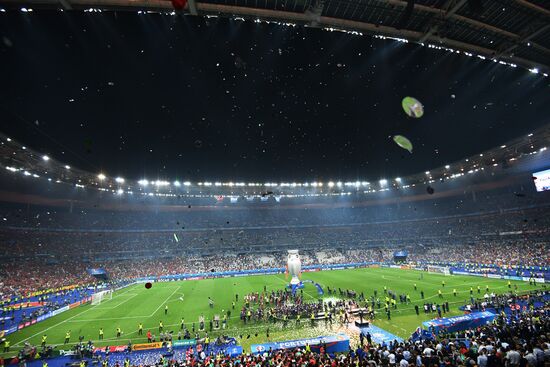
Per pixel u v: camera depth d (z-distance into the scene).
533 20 18.11
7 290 54.41
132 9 16.14
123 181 76.38
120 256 84.81
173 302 47.75
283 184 92.62
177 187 95.50
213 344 28.69
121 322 37.16
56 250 74.06
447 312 34.91
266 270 84.50
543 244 68.44
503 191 89.25
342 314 35.69
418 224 104.88
